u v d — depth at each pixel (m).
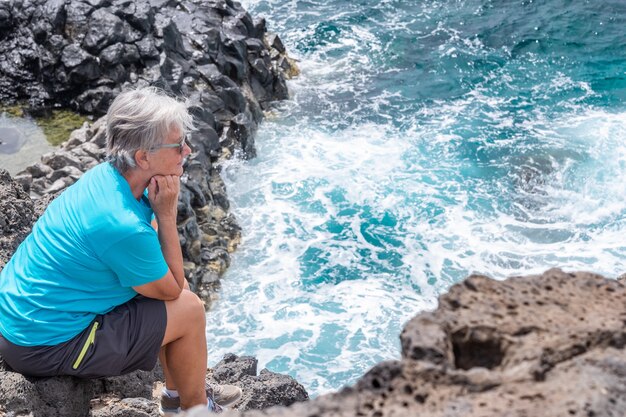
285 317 15.16
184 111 4.09
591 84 21.97
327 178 18.66
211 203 17.12
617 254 16.89
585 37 23.70
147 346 4.23
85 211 4.06
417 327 2.66
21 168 17.06
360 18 24.53
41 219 4.23
